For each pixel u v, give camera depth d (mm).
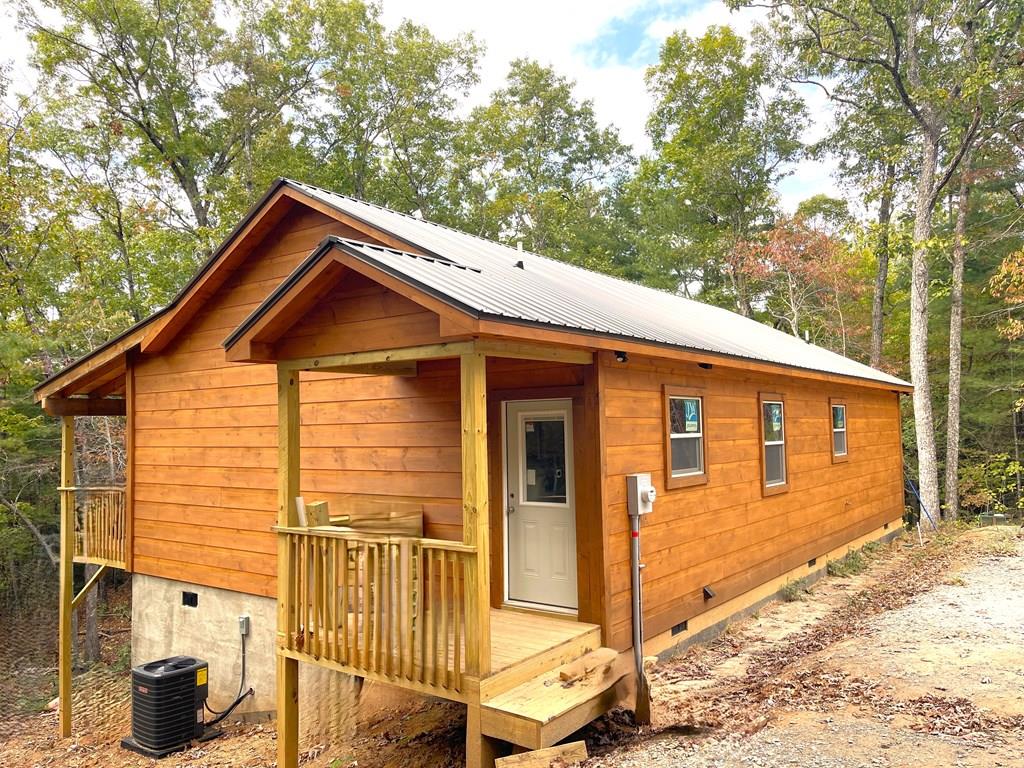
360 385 8266
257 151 24641
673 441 7742
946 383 23859
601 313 6895
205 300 9688
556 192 33656
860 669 6242
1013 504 22375
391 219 8875
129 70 24203
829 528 12250
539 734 4613
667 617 7352
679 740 4922
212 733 8828
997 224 23031
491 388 7289
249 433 9188
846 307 27734
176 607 9945
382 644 5527
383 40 29828
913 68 20156
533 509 7043
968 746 4352
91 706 12242
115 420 20125
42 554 18734
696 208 32438
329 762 6613
